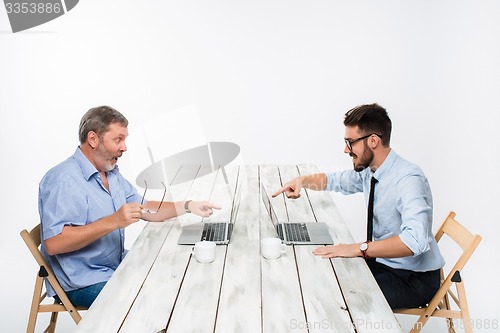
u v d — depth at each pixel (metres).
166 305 1.53
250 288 1.64
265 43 3.99
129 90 4.07
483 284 3.48
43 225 2.04
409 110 3.98
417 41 3.90
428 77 3.93
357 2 3.90
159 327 1.41
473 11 3.80
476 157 3.96
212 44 4.00
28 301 3.20
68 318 2.95
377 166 2.21
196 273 1.75
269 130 4.11
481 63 3.85
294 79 4.02
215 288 1.64
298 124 4.09
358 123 2.16
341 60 3.98
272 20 3.96
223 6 3.96
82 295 2.15
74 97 4.06
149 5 3.96
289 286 1.65
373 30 3.92
